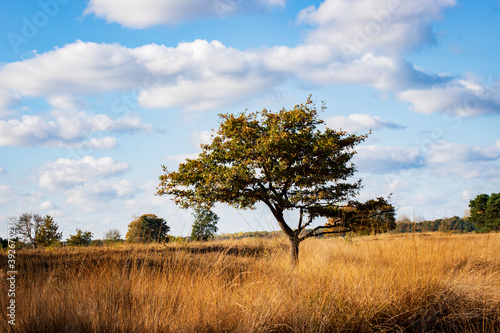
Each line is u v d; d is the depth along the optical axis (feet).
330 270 17.54
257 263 18.60
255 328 11.30
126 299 13.46
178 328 10.98
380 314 13.28
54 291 14.07
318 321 11.97
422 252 17.83
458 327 12.78
